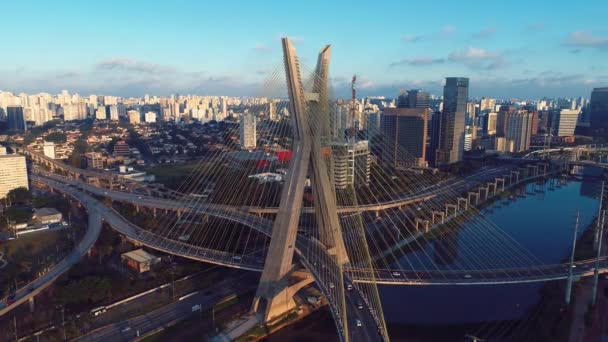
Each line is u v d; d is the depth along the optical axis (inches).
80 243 6235.2
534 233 7608.3
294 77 4606.3
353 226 6811.0
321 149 4901.6
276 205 7790.4
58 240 6501.0
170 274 5339.6
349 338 3371.1
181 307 4618.6
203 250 5767.7
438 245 6727.4
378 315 3732.8
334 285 4131.4
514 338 4136.3
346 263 4913.9
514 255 6318.9
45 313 4402.1
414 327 4357.8
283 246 4466.0
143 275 5388.8
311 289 5017.2
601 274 5428.2
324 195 4909.0
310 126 4820.4
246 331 4185.5
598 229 6619.1
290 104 4685.0
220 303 4722.0
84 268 5413.4
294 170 4606.3
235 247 6053.2
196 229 6796.3
